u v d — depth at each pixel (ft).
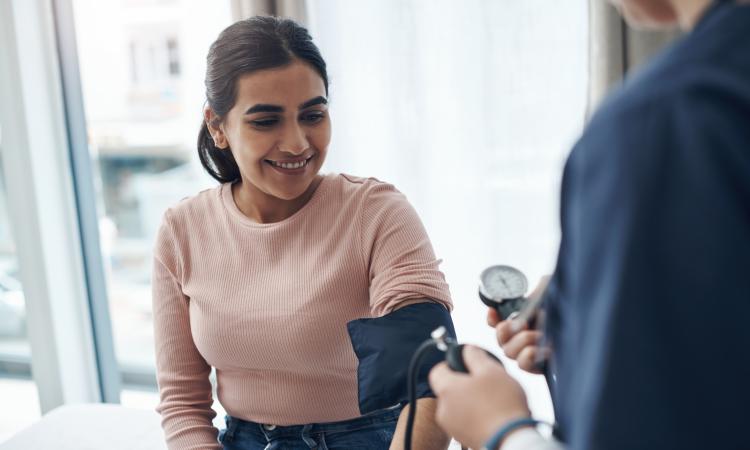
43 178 7.52
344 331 4.04
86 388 8.20
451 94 6.59
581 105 6.31
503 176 6.63
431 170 6.77
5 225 9.53
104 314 8.37
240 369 4.24
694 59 1.62
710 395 1.57
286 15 6.39
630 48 5.60
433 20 6.50
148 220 11.45
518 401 2.16
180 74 10.93
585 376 1.71
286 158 3.96
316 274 4.06
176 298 4.47
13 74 7.23
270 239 4.17
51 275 7.65
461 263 6.89
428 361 3.29
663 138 1.57
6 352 9.70
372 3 6.55
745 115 1.52
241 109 3.89
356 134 6.82
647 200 1.57
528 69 6.36
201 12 7.03
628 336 1.59
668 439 1.59
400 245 3.96
